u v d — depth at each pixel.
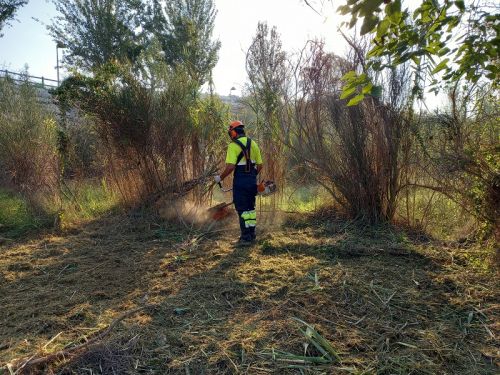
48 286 4.38
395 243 5.30
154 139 6.95
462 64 2.27
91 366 2.86
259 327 3.34
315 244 5.33
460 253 4.82
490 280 4.10
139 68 7.09
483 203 4.46
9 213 7.23
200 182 6.85
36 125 8.88
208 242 5.78
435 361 2.89
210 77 7.36
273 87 6.68
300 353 2.98
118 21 19.94
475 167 4.39
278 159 6.91
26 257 5.38
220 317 3.56
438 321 3.45
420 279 4.21
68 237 6.26
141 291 4.17
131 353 3.02
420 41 2.08
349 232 5.83
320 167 6.36
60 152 7.77
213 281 4.31
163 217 6.85
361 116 5.95
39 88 10.75
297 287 4.04
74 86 6.75
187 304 3.81
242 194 5.61
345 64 6.03
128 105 6.58
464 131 4.66
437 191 5.52
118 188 7.45
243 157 5.62
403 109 5.74
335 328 3.30
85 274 4.69
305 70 6.32
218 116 7.19
